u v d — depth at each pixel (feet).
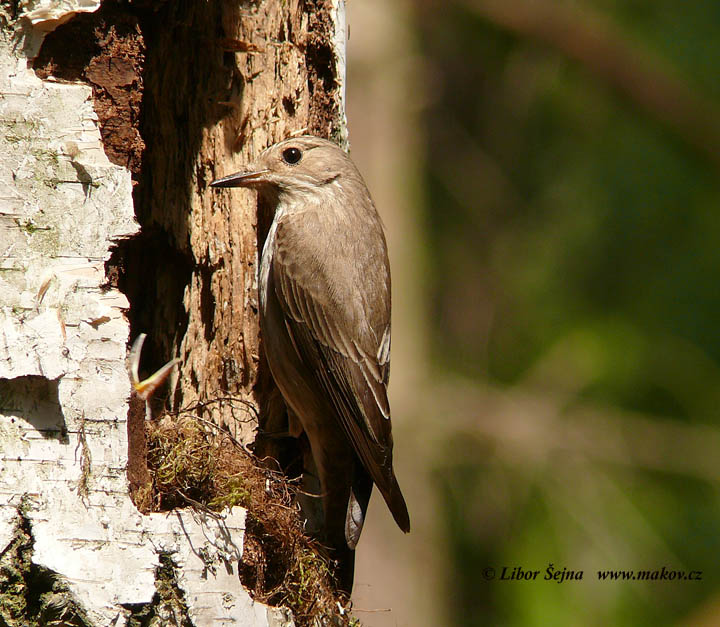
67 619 23.52
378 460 32.32
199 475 27.20
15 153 23.85
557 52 58.18
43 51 25.35
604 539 51.83
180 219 31.76
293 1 32.63
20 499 23.47
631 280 55.67
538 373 56.85
